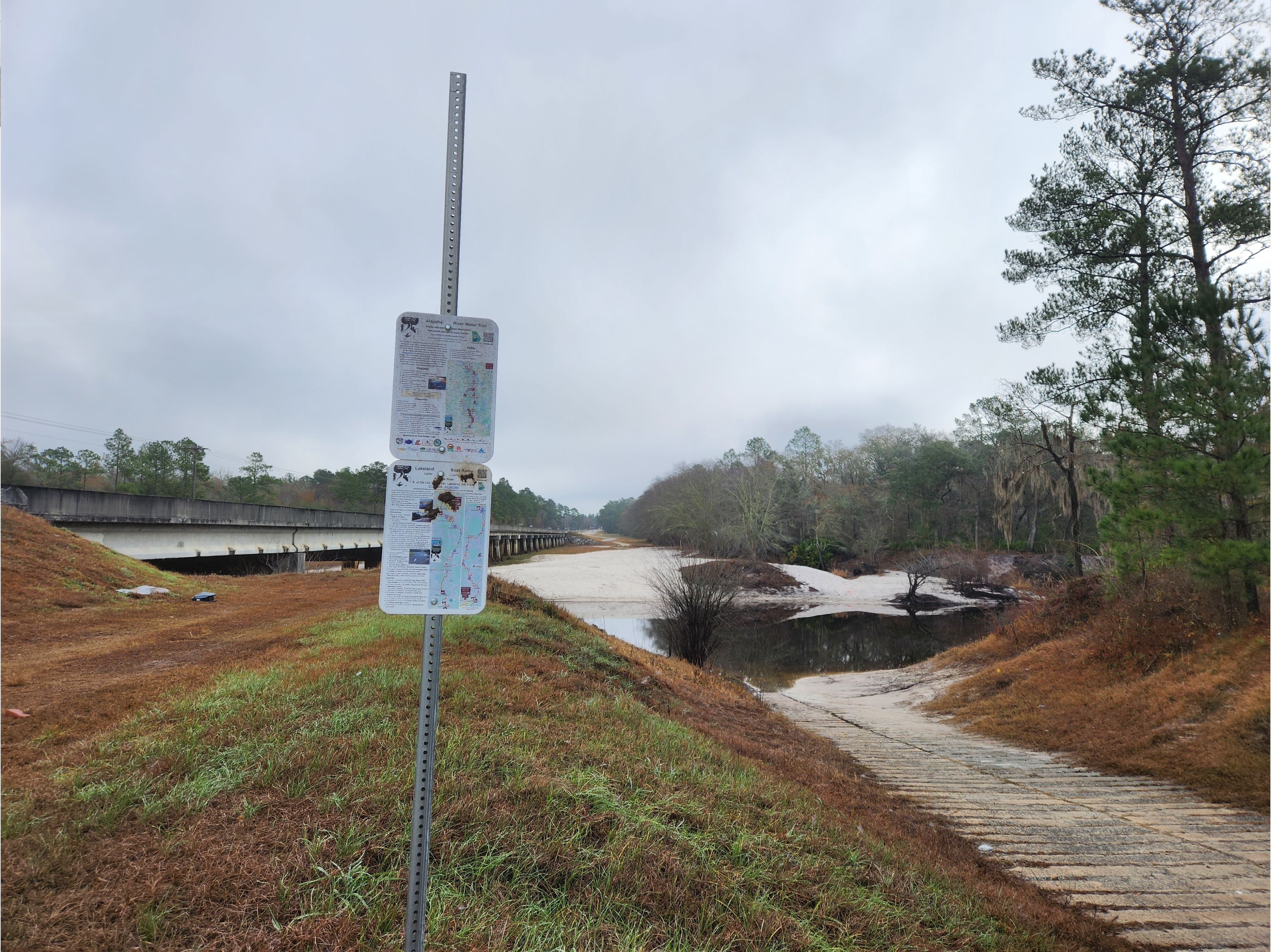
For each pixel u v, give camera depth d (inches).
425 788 94.4
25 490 788.6
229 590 808.3
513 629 421.1
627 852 140.9
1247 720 366.0
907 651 1034.1
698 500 2449.6
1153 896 203.3
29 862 112.3
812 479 2662.4
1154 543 564.4
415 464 97.3
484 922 110.9
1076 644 613.0
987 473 1999.3
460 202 102.8
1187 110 581.6
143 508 986.1
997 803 304.2
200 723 194.4
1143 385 488.1
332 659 299.7
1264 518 443.5
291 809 137.6
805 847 178.1
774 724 446.3
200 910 104.4
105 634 471.8
